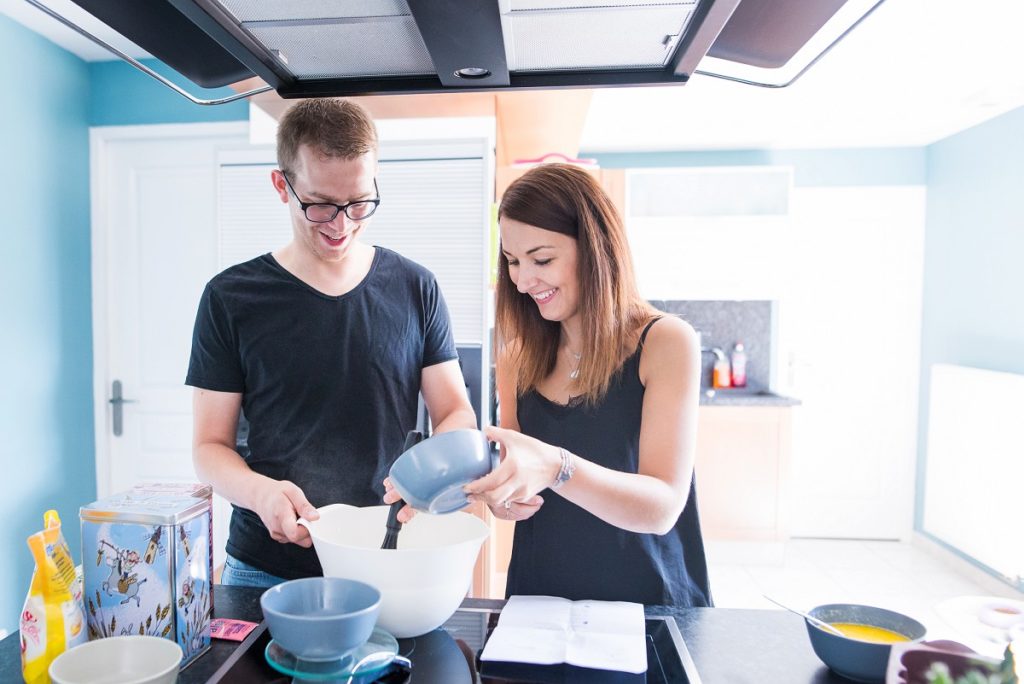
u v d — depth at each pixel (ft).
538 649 2.43
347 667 2.22
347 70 2.92
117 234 9.96
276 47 2.68
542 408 3.58
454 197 6.12
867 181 12.59
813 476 12.89
